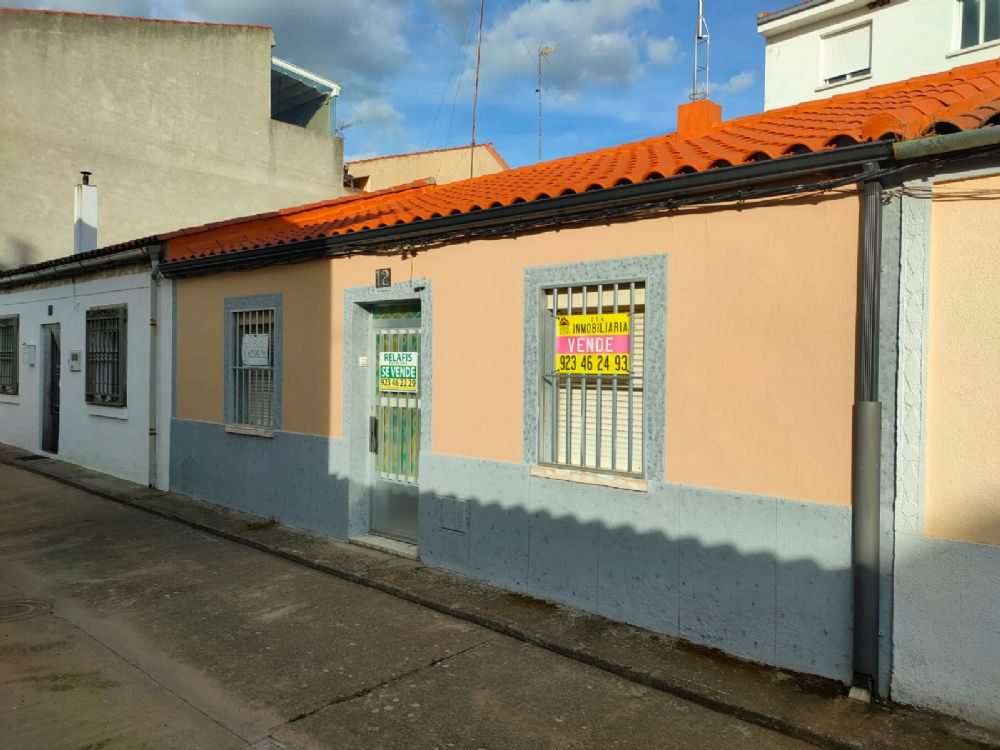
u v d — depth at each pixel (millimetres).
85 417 11281
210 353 8711
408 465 6688
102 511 8594
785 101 19531
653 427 4688
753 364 4242
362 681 4195
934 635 3607
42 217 15648
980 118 3412
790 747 3463
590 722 3721
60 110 15969
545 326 5406
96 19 16531
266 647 4676
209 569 6332
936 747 3320
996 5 16031
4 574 6191
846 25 18375
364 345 7016
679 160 4891
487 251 5672
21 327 13312
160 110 17703
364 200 9938
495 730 3656
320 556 6484
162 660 4492
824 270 3969
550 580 5277
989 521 3457
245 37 19422
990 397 3459
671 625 4621
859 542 3771
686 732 3613
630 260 4797
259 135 19750
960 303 3543
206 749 3490
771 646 4184
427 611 5289
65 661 4473
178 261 8906
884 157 3635
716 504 4395
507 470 5539
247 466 8156
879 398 3779
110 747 3500
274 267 7738
